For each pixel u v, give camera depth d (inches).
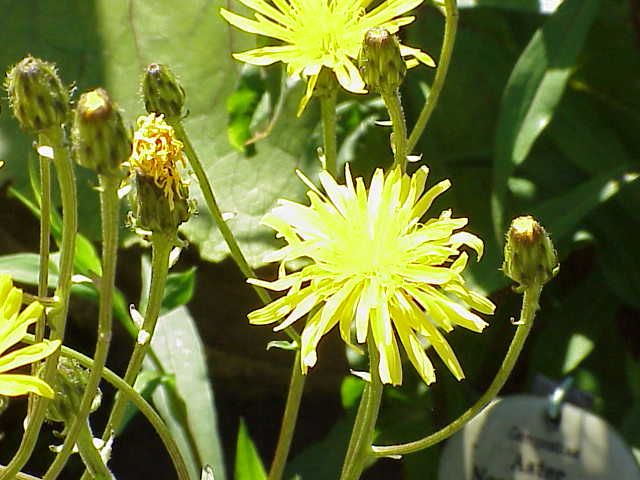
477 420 16.3
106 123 11.8
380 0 18.1
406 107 20.7
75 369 13.0
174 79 13.7
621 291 19.5
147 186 12.8
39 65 11.9
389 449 12.9
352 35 14.3
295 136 20.6
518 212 20.1
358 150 20.2
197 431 17.4
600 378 19.6
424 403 19.2
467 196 20.3
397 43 13.4
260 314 12.6
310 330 12.5
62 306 12.2
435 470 19.0
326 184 13.2
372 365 12.6
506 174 18.4
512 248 12.8
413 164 20.4
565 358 19.2
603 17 20.3
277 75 19.0
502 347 20.4
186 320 18.1
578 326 19.5
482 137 20.6
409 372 19.3
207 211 20.6
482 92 20.6
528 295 12.8
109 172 11.9
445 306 12.6
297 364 14.0
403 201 13.2
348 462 13.4
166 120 13.7
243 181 20.7
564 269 20.9
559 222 18.8
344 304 12.6
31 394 12.9
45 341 12.1
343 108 20.1
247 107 19.2
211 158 20.9
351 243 12.7
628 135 20.2
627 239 19.9
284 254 12.8
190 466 17.3
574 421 16.0
